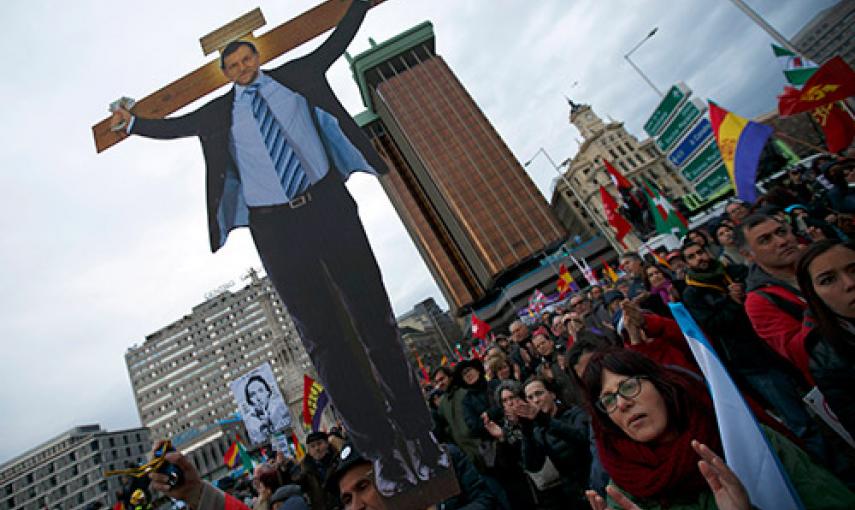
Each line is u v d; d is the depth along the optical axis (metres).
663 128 19.02
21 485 75.50
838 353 1.86
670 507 1.61
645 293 4.35
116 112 4.51
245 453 10.95
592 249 77.38
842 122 9.55
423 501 3.11
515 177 93.00
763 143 8.13
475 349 19.83
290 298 3.80
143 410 98.75
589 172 76.69
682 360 2.78
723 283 3.46
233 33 4.55
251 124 4.29
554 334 7.68
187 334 100.06
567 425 3.19
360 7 4.46
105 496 72.06
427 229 106.44
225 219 4.11
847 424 1.88
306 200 4.00
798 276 1.96
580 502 3.14
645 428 1.66
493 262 86.44
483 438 3.94
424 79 104.44
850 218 5.44
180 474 2.28
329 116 4.20
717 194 17.94
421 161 95.88
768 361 2.98
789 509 1.42
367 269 3.77
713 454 1.41
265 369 9.87
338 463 2.58
